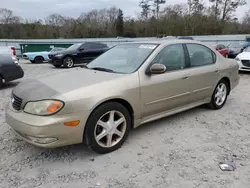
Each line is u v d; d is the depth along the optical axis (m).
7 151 3.16
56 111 2.63
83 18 49.16
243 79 8.73
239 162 2.88
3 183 2.50
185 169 2.74
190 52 4.15
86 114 2.79
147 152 3.12
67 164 2.85
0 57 7.27
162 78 3.56
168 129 3.87
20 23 45.38
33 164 2.86
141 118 3.44
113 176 2.62
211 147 3.26
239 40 30.20
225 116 4.48
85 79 3.15
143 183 2.50
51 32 46.28
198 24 43.94
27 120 2.67
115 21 49.94
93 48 14.08
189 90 4.03
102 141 3.07
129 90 3.16
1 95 6.30
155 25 47.19
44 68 13.66
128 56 3.77
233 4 46.03
